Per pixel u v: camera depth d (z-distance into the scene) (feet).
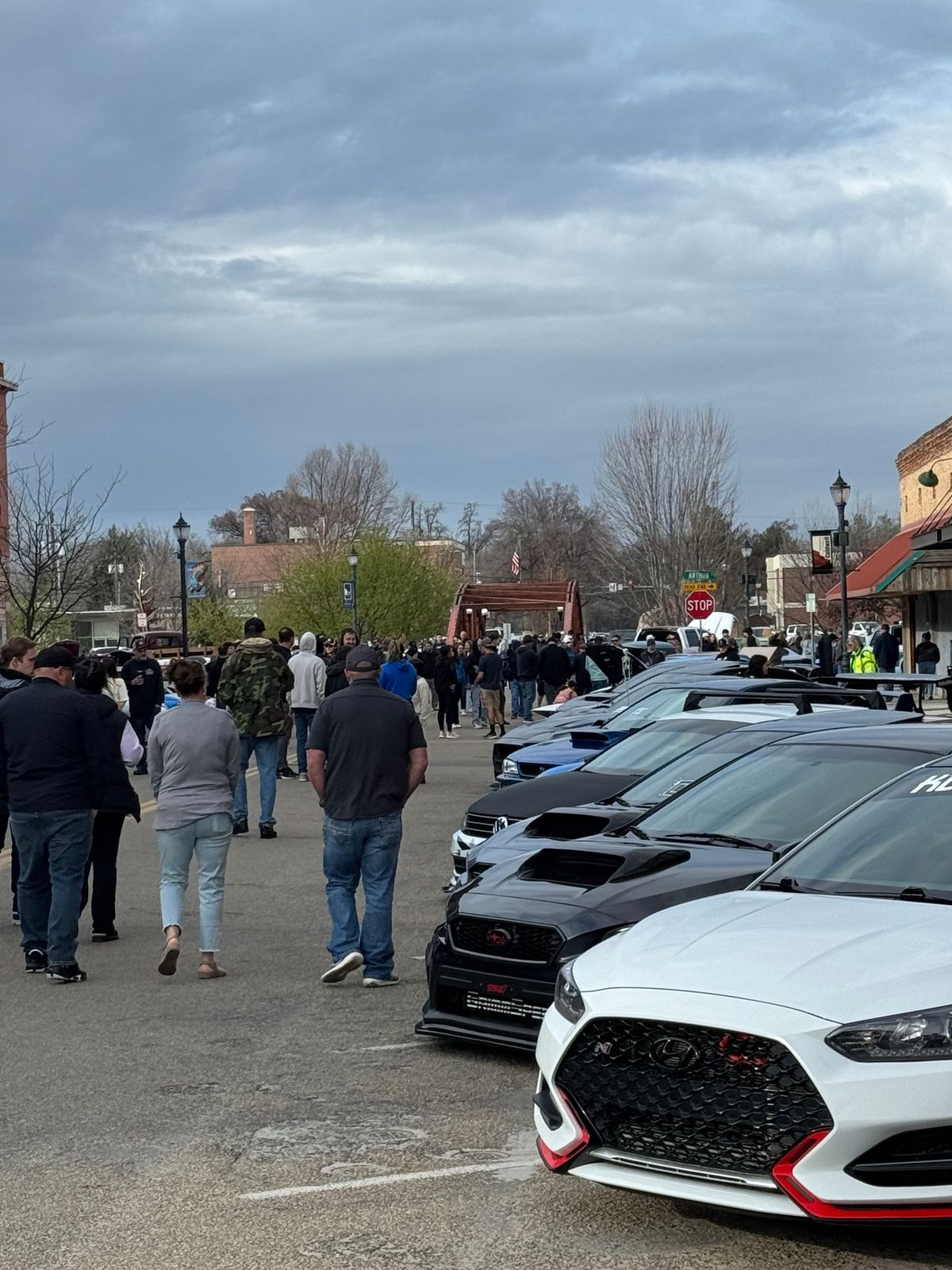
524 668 112.16
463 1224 17.30
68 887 31.35
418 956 33.30
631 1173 16.35
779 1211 15.19
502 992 23.93
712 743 31.63
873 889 18.89
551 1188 18.48
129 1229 17.38
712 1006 15.94
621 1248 16.46
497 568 444.14
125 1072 24.29
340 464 326.44
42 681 31.91
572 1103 16.88
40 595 119.24
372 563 234.17
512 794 36.60
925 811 20.42
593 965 17.78
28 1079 24.06
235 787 32.04
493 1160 19.58
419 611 236.02
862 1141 14.90
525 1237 16.84
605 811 28.86
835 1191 14.93
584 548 432.25
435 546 318.65
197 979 31.48
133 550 325.42
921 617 136.36
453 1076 23.71
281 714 54.29
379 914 30.35
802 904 18.35
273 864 47.44
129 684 77.05
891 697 45.91
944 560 114.52
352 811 30.04
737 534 238.68
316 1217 17.63
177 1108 22.25
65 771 31.48
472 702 125.59
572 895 23.95
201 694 31.86
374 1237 16.96
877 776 25.41
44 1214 17.92
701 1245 16.46
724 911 18.54
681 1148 16.03
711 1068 15.84
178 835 31.22
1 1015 28.63
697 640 146.10
